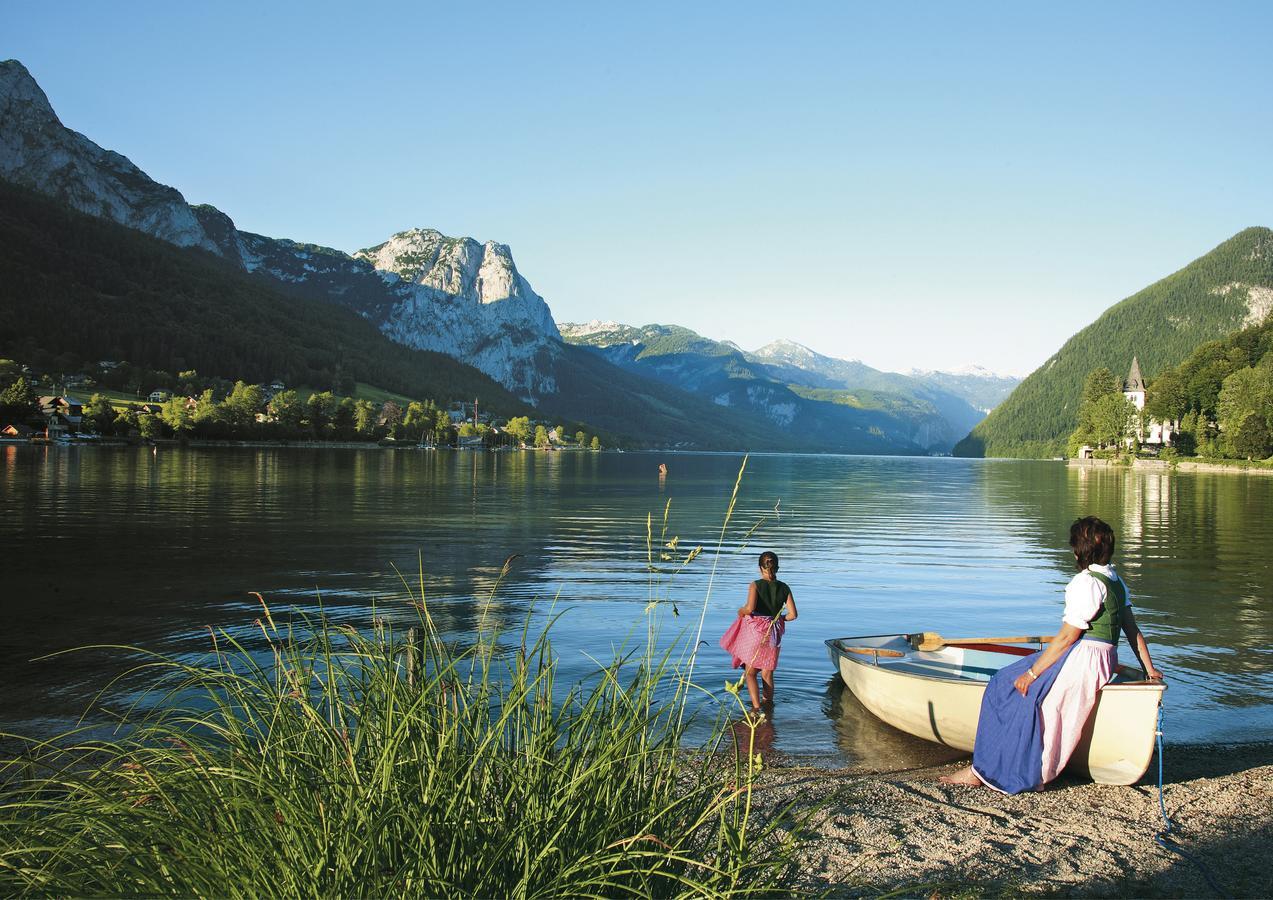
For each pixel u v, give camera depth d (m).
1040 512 36.31
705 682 8.72
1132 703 5.79
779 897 3.03
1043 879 4.38
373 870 2.33
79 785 2.73
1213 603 14.02
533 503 37.59
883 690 7.33
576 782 2.68
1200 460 119.62
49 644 9.87
